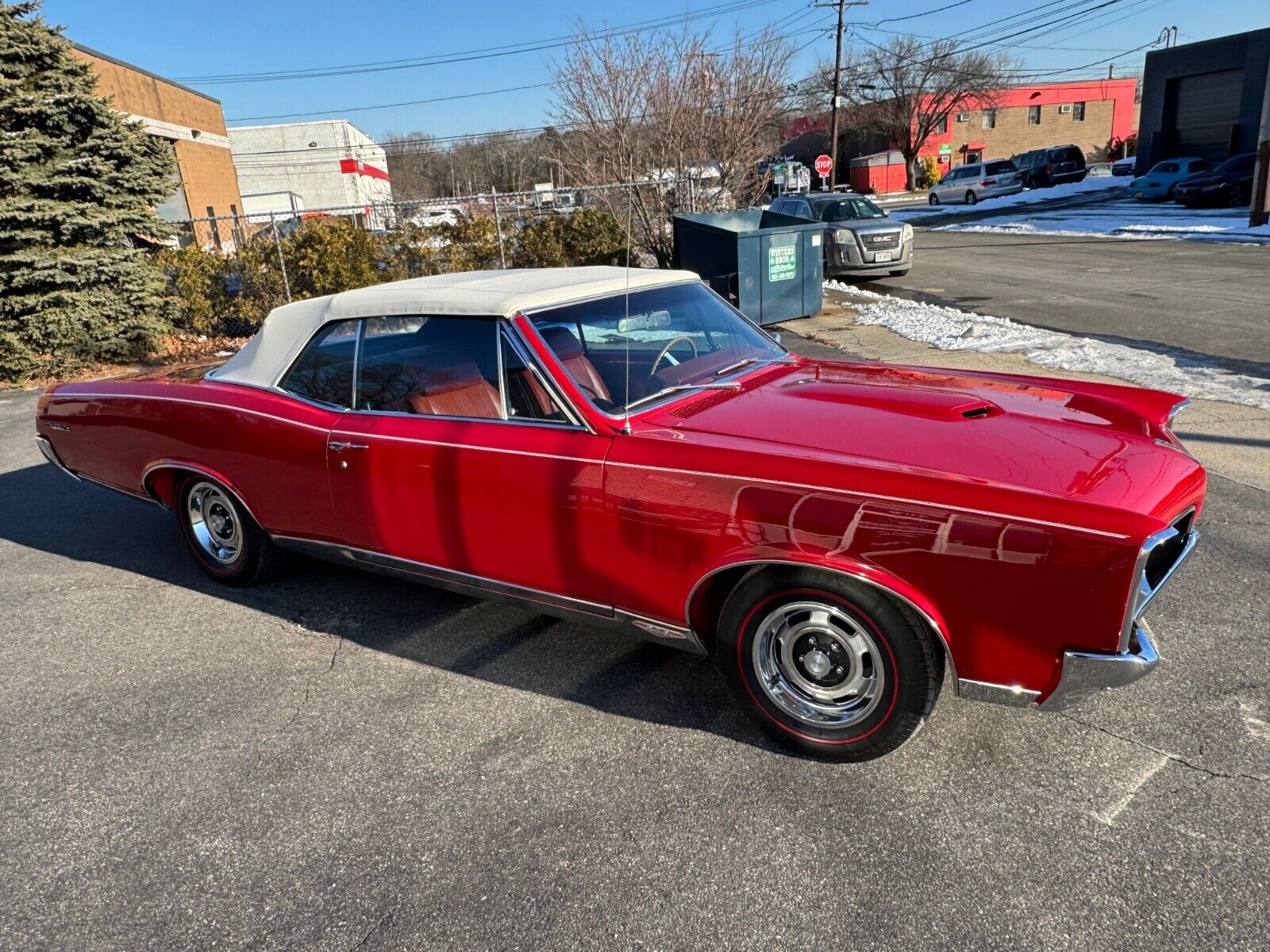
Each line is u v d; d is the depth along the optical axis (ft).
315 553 13.07
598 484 9.57
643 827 8.44
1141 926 6.94
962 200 127.95
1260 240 57.62
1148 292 40.22
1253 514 15.07
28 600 14.66
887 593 8.29
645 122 50.88
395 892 7.80
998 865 7.68
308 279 42.04
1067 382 11.50
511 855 8.18
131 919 7.68
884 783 8.87
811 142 197.88
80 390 15.46
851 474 8.39
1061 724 9.65
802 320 37.81
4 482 21.93
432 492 10.91
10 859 8.50
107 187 36.29
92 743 10.38
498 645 12.25
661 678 11.16
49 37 35.24
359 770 9.61
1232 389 22.79
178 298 40.65
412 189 241.76
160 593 14.69
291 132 153.58
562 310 10.84
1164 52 110.22
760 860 7.91
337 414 12.05
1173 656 10.81
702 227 36.42
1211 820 8.04
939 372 12.12
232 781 9.52
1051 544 7.57
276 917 7.60
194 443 13.56
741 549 8.77
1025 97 192.95
